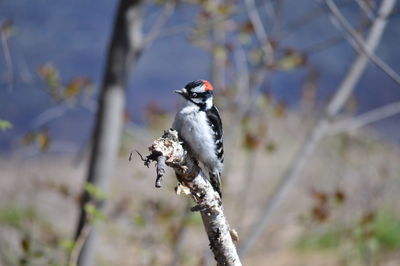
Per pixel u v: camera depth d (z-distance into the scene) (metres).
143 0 11.70
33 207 16.02
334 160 18.98
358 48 10.69
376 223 16.11
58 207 17.84
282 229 17.77
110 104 11.60
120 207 12.55
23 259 10.52
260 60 13.18
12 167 21.61
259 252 17.05
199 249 14.55
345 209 15.10
